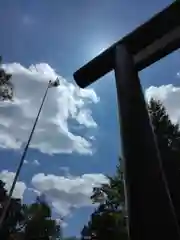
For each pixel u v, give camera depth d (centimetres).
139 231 122
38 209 4806
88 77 216
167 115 2398
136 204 129
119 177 2420
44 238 4694
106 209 2506
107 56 204
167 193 130
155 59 187
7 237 4069
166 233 117
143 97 170
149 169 137
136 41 191
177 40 179
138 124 154
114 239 2191
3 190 4184
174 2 180
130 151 146
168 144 1988
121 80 179
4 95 2298
